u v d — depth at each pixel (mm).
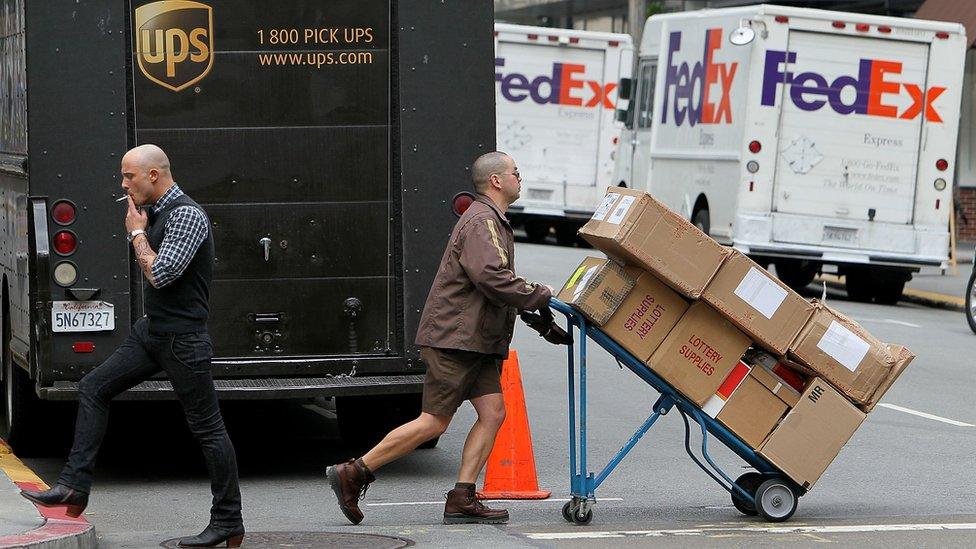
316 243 17391
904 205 37562
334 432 21547
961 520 15055
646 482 17547
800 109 37125
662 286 14672
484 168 14438
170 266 12742
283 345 17375
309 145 17328
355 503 14672
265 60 17172
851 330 14695
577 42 52375
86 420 13305
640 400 23719
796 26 36875
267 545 13484
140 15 16812
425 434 14523
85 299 16641
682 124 41594
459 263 14328
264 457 19406
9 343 19172
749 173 37031
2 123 19703
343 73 17359
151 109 16906
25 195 17203
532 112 52438
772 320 14531
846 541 13828
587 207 52844
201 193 17125
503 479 16500
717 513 15523
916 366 27562
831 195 37312
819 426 14711
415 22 17438
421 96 17484
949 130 37562
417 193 17516
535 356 28312
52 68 16562
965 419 22266
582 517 14695
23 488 15742
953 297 39531
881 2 53344
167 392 16562
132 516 15523
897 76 37312
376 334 17562
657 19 45688
